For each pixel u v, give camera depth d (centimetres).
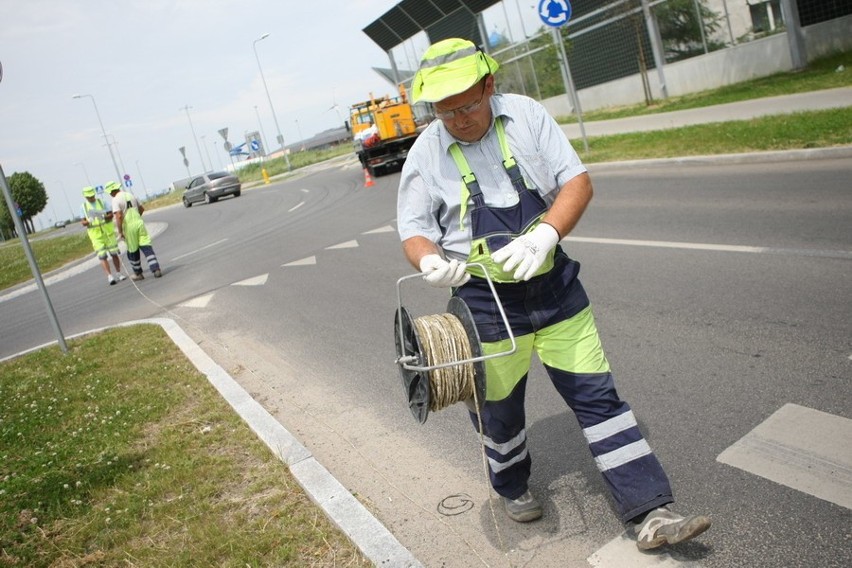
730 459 372
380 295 882
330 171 4159
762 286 611
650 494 295
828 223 742
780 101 1583
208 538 369
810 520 312
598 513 350
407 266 1013
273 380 644
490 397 310
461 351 286
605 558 315
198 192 4131
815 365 454
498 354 272
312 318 834
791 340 497
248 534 368
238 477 439
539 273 292
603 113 2583
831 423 385
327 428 518
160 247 2147
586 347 302
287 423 540
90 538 397
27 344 1078
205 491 422
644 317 602
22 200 9550
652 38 2444
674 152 1324
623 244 848
